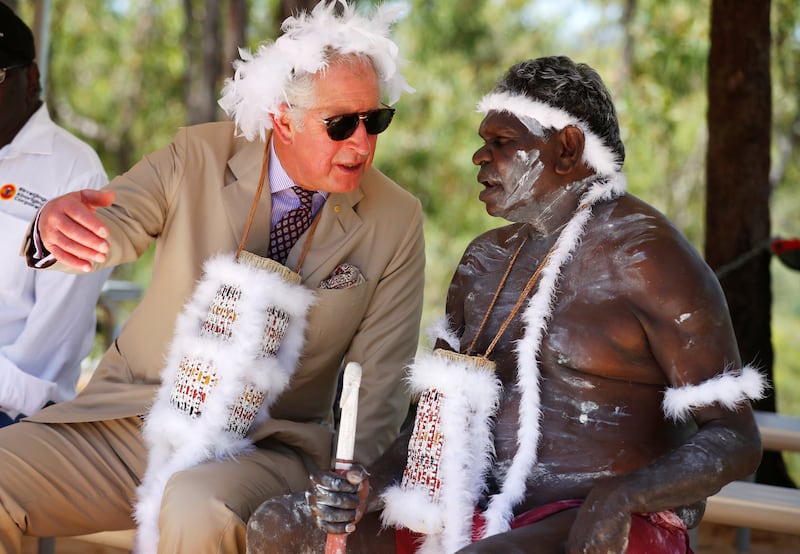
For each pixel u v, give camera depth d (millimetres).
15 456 5891
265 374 5609
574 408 4750
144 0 30203
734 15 10414
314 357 6070
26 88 7324
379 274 6219
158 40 30172
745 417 4484
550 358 4797
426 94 29031
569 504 4625
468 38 29609
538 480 4742
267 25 27703
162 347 6160
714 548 9086
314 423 6332
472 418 4844
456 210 28406
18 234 7117
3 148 7270
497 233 5320
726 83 10477
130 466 6094
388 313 6258
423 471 4840
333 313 5996
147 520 5625
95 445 6113
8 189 7207
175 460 5574
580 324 4738
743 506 6625
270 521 4836
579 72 4949
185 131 6281
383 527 5031
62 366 7098
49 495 5934
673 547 4559
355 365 4316
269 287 5559
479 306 5203
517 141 4914
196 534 5195
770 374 10508
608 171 4902
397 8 5898
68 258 5492
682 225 28109
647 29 25828
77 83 30578
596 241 4801
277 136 6008
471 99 29016
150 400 6066
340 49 5688
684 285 4578
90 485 6016
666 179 27609
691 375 4531
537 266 5051
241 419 5637
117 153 30703
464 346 5180
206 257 6086
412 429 5266
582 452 4711
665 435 4750
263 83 5754
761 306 10445
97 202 5543
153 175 6156
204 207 6152
